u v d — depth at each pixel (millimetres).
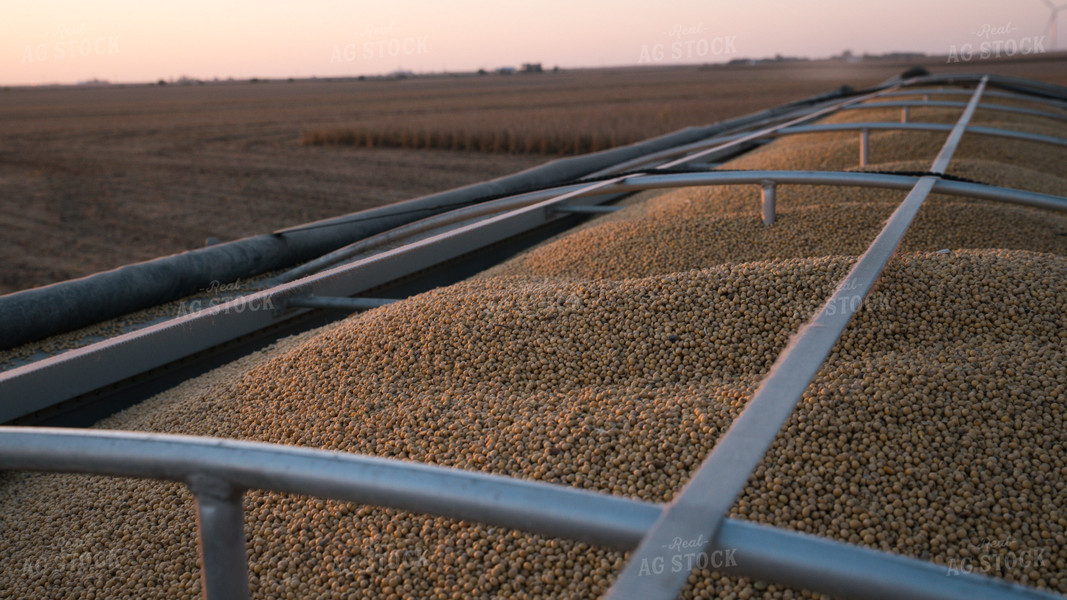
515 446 1891
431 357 2443
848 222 3893
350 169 16062
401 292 4309
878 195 4645
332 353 2600
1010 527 1529
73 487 2281
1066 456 1670
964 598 774
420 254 4414
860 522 1550
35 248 9188
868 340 2209
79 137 25281
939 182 3207
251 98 61375
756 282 2475
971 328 2238
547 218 5961
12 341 3129
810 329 1404
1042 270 2475
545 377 2273
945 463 1682
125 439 1070
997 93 11766
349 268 2861
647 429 1858
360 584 1626
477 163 16938
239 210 11492
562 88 60844
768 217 3996
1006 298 2322
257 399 2455
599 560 1543
